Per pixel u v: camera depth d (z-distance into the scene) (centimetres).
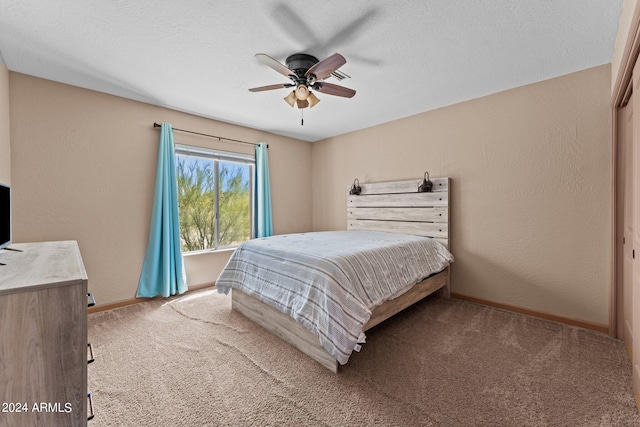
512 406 152
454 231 329
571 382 172
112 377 179
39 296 93
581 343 220
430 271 283
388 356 203
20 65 234
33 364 92
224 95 298
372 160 412
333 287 188
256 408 152
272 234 437
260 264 251
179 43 205
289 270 220
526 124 277
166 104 323
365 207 412
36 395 93
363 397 160
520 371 184
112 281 298
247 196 428
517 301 287
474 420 143
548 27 187
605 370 184
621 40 180
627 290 212
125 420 143
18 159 245
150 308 296
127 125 306
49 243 190
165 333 239
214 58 225
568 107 254
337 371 183
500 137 293
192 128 357
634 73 153
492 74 254
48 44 205
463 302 316
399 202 372
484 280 308
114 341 225
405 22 182
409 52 218
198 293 347
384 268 234
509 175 289
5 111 228
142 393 164
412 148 365
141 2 163
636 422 141
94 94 284
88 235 283
